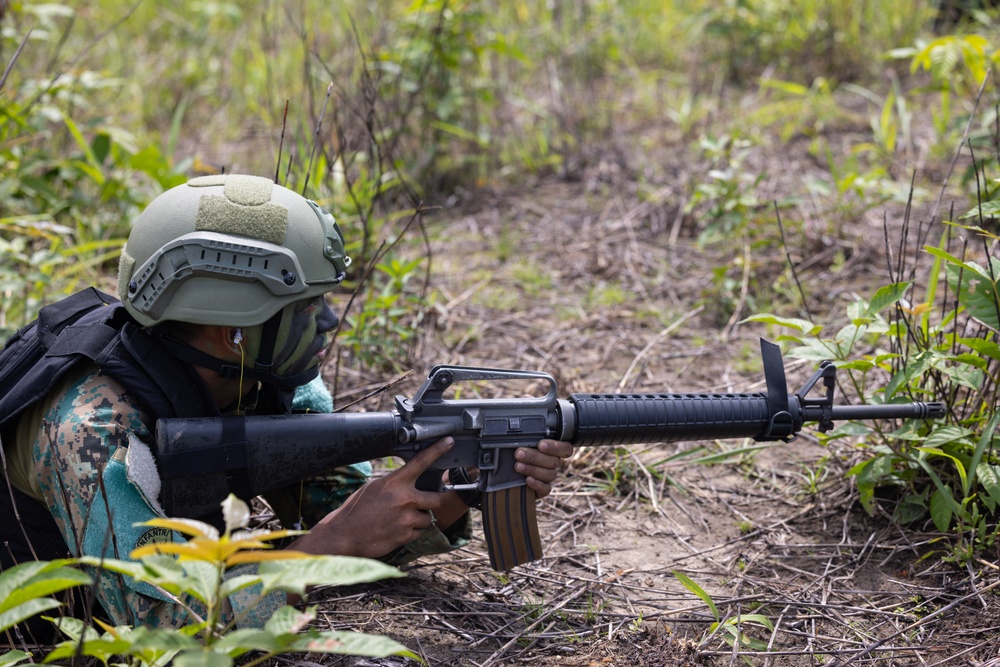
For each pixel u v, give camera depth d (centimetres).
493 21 736
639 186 565
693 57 792
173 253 207
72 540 205
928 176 550
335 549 223
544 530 303
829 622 256
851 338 288
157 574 165
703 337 421
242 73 773
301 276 213
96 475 203
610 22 795
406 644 247
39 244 468
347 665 237
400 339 399
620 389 375
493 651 246
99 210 519
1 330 367
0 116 473
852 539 292
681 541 298
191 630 174
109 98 720
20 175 485
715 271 432
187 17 862
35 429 214
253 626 207
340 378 381
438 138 595
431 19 588
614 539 299
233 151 663
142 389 211
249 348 217
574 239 519
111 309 225
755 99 696
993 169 486
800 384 371
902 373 280
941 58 517
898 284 282
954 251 453
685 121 646
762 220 475
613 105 691
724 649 245
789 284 447
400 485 226
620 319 438
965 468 286
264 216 211
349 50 657
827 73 729
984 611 252
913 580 271
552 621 258
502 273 486
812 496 314
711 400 253
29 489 220
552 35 758
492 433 236
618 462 331
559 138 634
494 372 235
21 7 550
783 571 281
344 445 224
